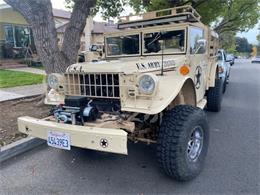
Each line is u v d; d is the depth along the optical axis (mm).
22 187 3189
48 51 6035
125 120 3041
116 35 4926
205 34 5211
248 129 5336
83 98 3229
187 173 3162
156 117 3402
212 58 6133
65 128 2947
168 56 4379
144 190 3094
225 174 3424
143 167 3666
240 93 9977
